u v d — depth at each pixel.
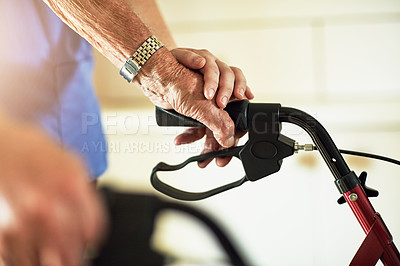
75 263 0.64
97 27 0.93
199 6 2.46
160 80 0.93
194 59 0.94
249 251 2.23
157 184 0.97
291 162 2.20
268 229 2.22
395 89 2.39
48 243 0.62
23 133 0.64
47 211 0.61
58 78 1.44
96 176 1.60
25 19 1.34
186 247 2.25
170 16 2.48
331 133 2.29
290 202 2.21
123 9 0.93
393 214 2.15
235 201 2.24
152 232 2.23
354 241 2.18
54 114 1.45
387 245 0.86
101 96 2.53
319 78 2.44
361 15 2.38
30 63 1.38
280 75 2.46
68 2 0.92
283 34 2.44
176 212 2.27
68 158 0.65
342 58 2.42
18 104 1.37
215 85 0.92
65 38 1.45
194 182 2.27
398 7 2.36
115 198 2.30
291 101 2.41
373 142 2.26
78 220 0.63
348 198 0.88
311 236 2.20
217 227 2.23
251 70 2.47
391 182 2.17
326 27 2.41
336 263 2.20
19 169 0.61
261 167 0.91
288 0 2.41
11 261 0.62
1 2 1.30
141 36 0.93
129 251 2.25
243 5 2.43
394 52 2.38
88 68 1.56
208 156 0.94
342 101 2.39
